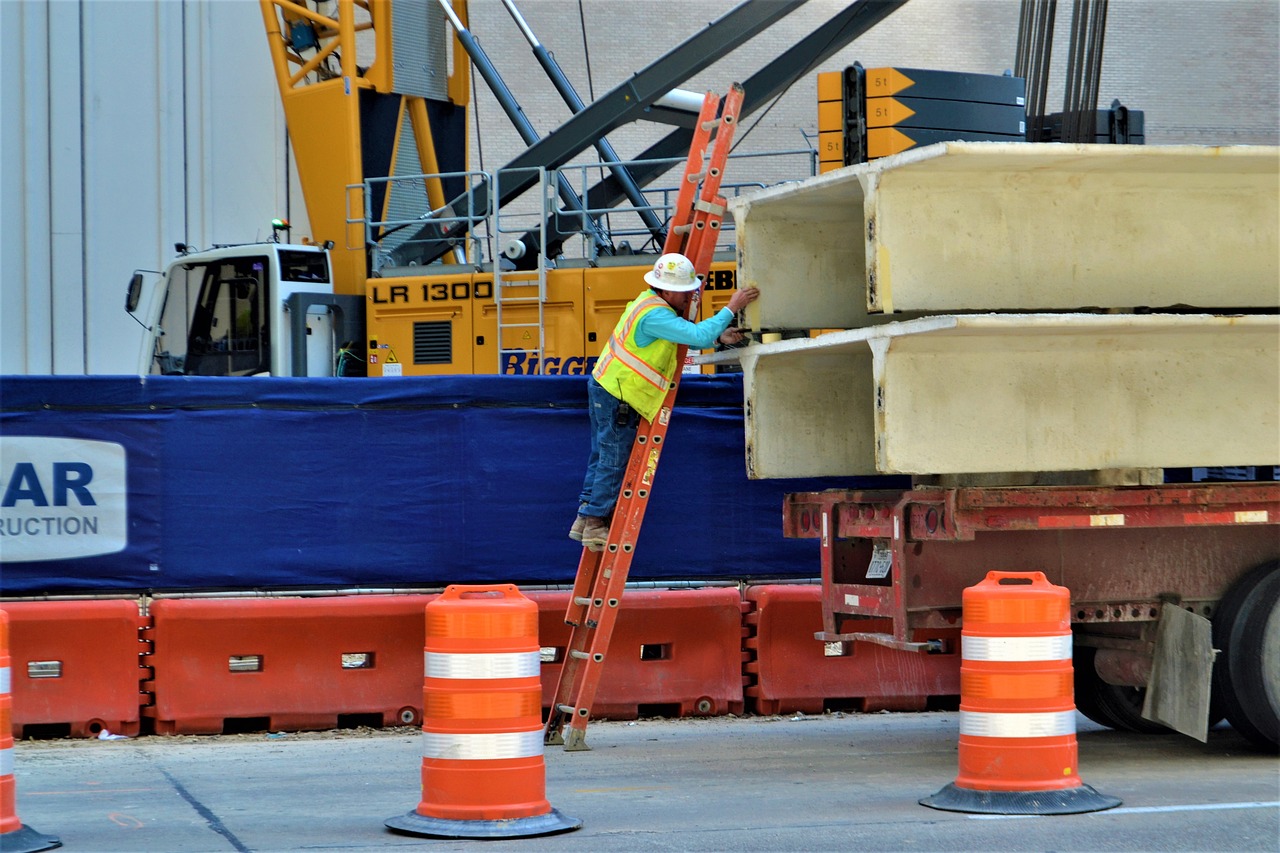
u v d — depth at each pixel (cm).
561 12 9062
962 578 2597
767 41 9319
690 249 2955
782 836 2073
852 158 4209
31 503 3100
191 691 3078
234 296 5038
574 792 2441
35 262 6569
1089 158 2448
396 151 5859
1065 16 9575
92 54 6644
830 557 2814
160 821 2209
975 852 1969
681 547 3356
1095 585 2656
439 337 4888
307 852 1981
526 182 5406
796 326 2955
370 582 3231
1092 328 2425
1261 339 2611
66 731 3086
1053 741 2234
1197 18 9988
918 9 9562
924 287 2506
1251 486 2658
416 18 5950
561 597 3238
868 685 3400
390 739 3052
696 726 3219
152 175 6712
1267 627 2630
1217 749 2922
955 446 2494
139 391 3155
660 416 2895
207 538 3172
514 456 3291
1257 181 2691
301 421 3219
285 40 6041
